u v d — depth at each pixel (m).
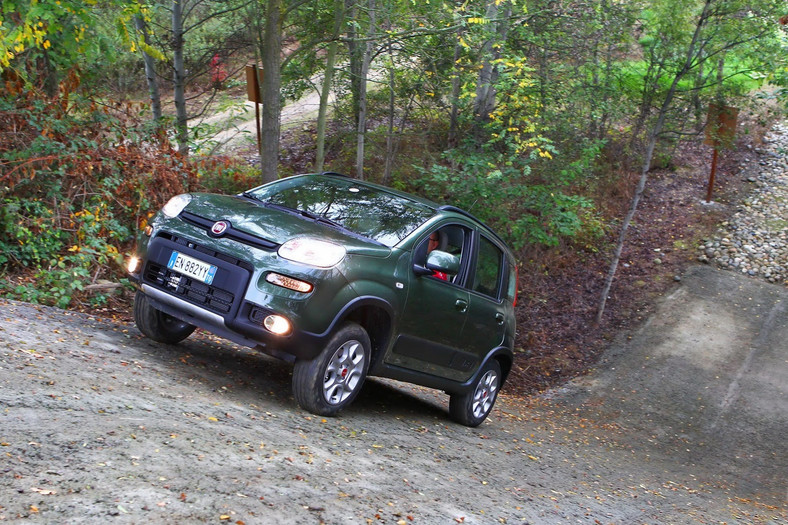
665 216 17.80
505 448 6.95
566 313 14.42
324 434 4.66
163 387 4.54
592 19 13.58
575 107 13.82
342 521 3.07
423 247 5.68
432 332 5.91
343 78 15.44
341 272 4.81
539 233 13.41
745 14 12.27
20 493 2.45
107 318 6.99
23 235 7.69
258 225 4.97
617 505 5.94
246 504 2.91
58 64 10.11
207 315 4.74
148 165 9.43
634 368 12.63
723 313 14.21
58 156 8.27
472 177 12.88
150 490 2.77
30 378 3.88
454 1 12.09
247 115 19.98
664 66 13.49
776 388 11.99
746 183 19.25
